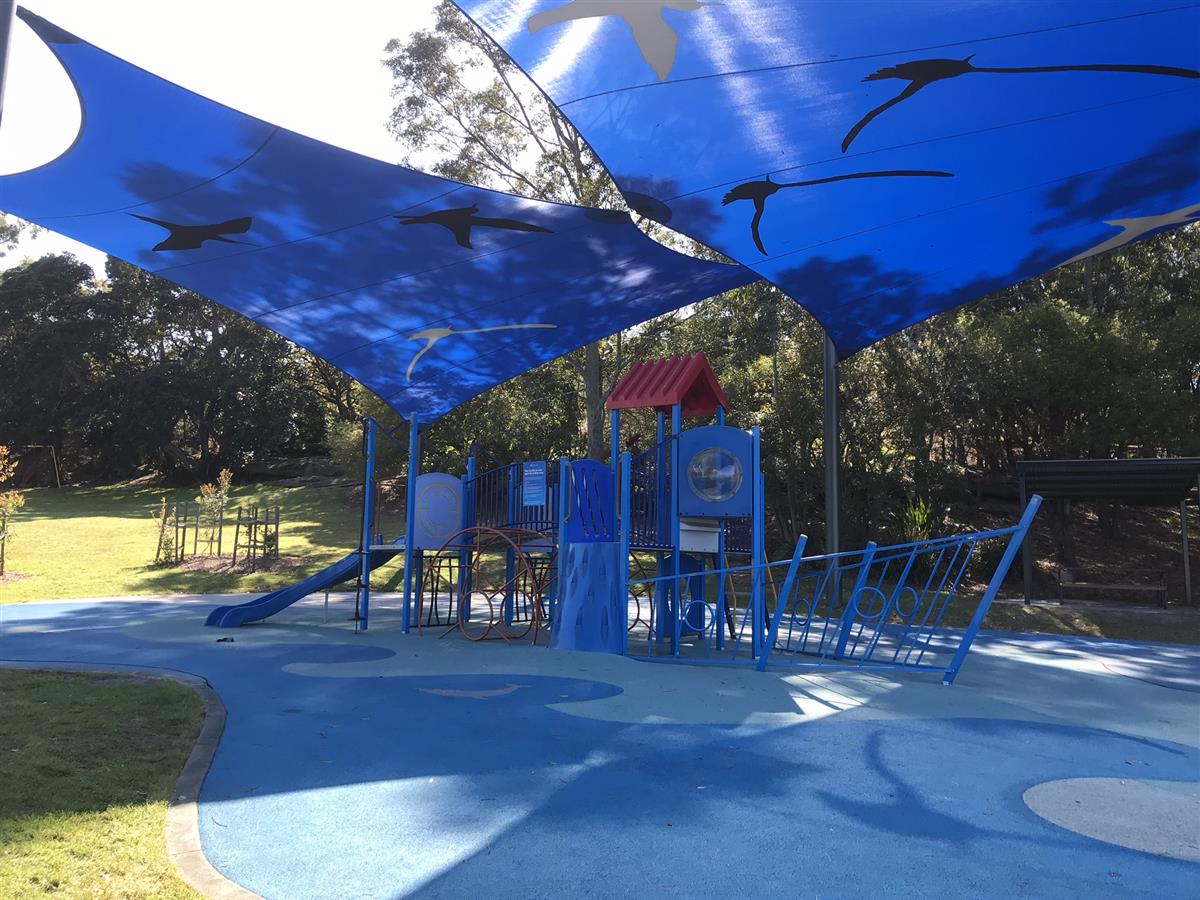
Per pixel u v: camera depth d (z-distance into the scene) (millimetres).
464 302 9461
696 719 5594
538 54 5070
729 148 6051
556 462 10164
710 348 20234
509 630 10625
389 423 25906
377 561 11766
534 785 4160
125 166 6586
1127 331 16922
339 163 6480
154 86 5590
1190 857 3330
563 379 23344
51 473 40906
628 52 5023
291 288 8891
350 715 5664
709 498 9133
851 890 2994
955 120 5727
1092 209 7188
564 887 3004
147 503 31094
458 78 19453
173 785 4055
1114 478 14445
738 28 4832
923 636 11102
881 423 17969
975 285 8977
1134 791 4199
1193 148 6168
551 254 8352
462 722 5473
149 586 15273
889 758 4719
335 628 10680
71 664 7449
